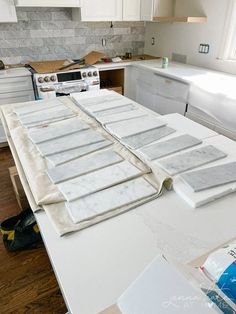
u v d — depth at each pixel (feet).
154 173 3.50
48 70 9.23
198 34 9.88
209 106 7.65
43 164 3.74
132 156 3.94
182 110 8.83
